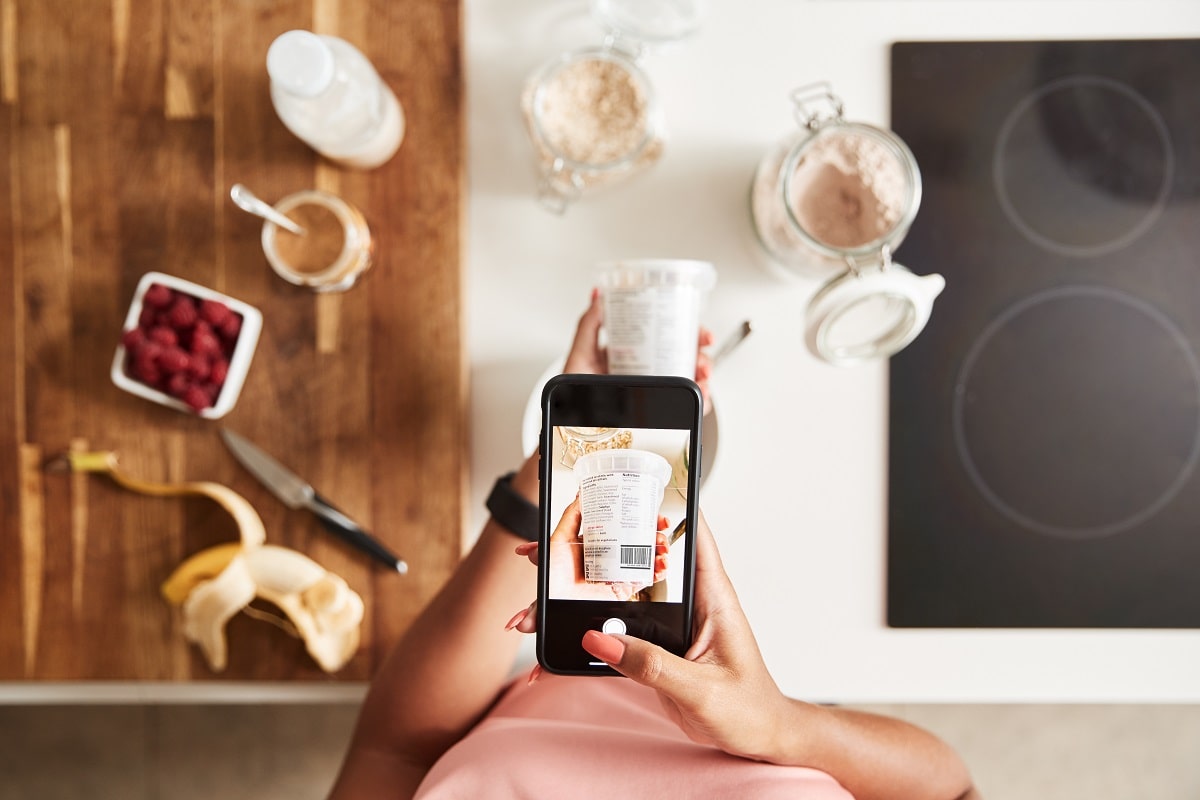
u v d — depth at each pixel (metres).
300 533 0.86
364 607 0.86
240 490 0.86
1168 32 0.84
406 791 0.73
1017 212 0.85
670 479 0.54
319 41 0.69
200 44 0.84
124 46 0.84
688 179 0.86
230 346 0.83
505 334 0.87
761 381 0.87
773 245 0.79
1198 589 0.87
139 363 0.80
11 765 1.26
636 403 0.53
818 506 0.88
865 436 0.87
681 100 0.86
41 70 0.84
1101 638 0.88
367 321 0.85
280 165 0.85
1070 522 0.87
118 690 0.87
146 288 0.82
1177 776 1.23
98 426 0.86
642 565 0.54
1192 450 0.87
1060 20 0.84
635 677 0.52
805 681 0.89
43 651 0.86
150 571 0.86
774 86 0.85
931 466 0.87
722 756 0.63
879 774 0.69
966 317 0.86
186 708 1.25
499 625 0.71
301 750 1.26
